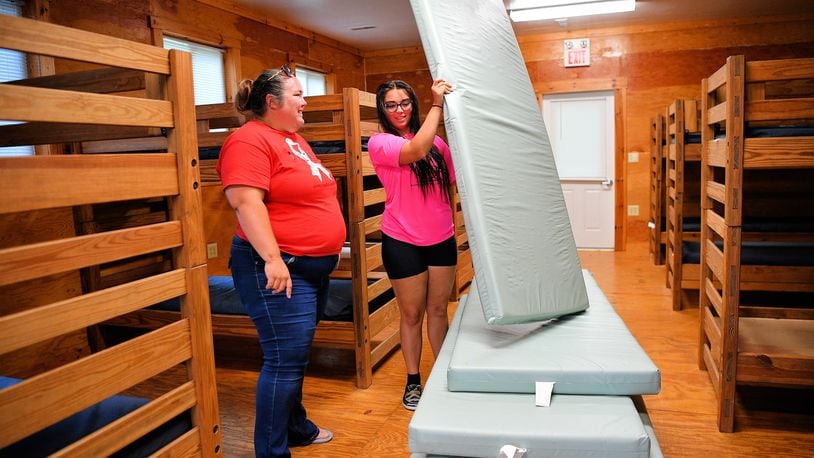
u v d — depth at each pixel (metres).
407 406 2.61
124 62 1.37
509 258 1.99
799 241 3.90
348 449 2.27
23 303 3.08
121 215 3.47
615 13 5.91
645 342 3.43
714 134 2.86
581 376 1.68
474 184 1.96
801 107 2.15
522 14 5.78
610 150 6.78
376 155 2.27
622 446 1.46
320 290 2.14
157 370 1.46
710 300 2.73
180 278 1.55
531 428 1.52
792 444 2.21
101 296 1.31
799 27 6.05
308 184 1.95
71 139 1.71
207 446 1.63
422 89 7.35
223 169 1.85
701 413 2.49
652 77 6.51
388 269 2.46
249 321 3.07
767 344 2.42
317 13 5.46
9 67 3.12
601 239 6.92
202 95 4.95
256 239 1.81
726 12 5.95
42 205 1.18
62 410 1.21
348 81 7.17
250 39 5.34
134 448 1.44
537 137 2.41
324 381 3.00
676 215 4.07
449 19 2.16
